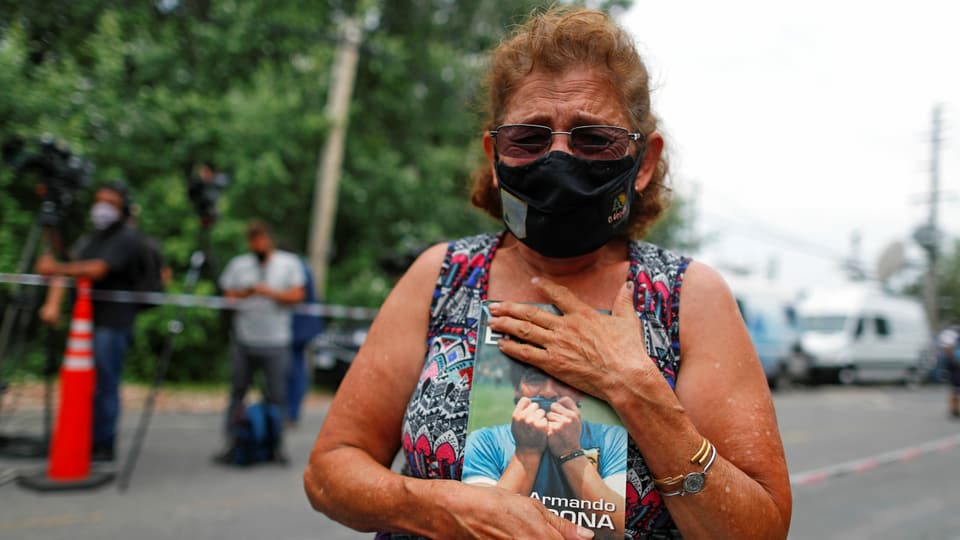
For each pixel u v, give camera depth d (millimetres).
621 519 1039
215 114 10102
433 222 11586
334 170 10641
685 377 1144
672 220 16391
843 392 18062
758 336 15531
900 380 21188
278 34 10875
